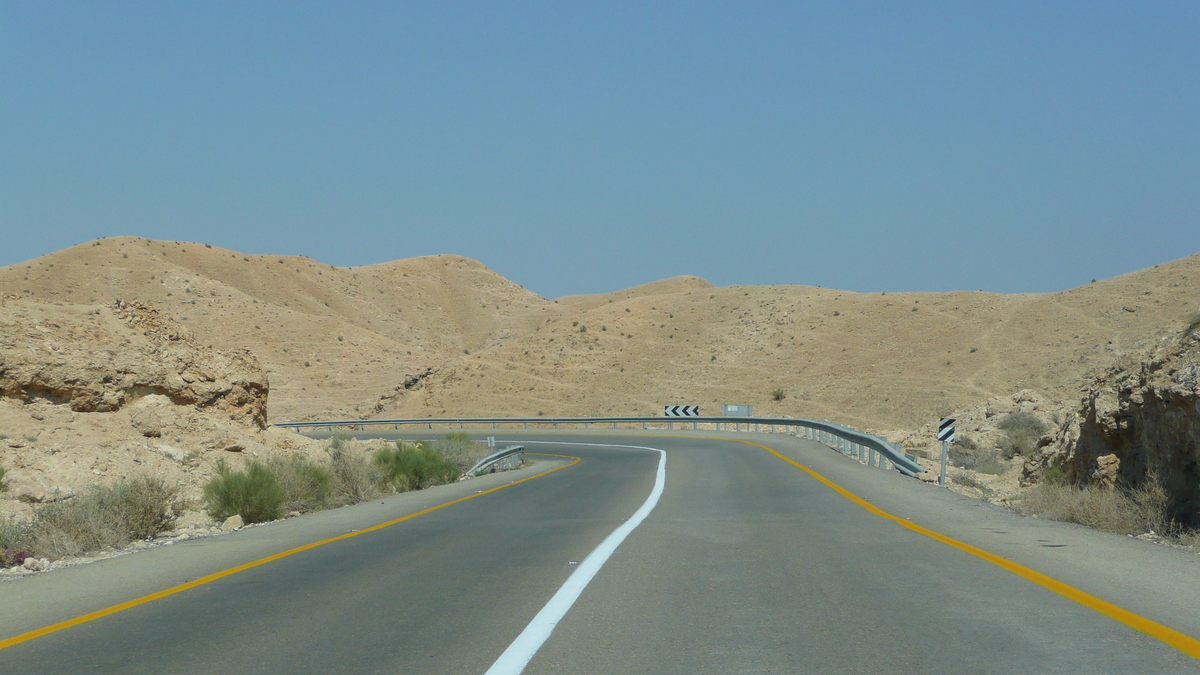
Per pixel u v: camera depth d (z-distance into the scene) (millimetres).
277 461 20938
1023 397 43969
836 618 7441
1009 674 5758
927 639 6691
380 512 17906
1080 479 18703
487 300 182875
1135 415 16203
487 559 11125
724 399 88125
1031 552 10812
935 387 80312
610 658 6305
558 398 93062
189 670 6285
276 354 106062
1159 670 5809
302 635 7262
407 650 6676
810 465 28984
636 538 12703
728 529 13617
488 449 42312
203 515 18156
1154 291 87625
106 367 23125
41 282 121250
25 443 19438
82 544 13539
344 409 93062
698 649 6512
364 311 154000
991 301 103062
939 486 21719
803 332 103125
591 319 113750
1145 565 9820
